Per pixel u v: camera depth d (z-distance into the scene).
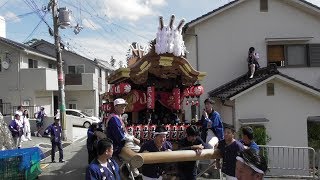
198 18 15.80
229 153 6.03
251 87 13.43
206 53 16.25
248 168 5.51
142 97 8.87
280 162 13.61
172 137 8.34
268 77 13.47
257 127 13.48
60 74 19.53
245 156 5.54
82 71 35.38
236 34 16.34
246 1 16.33
